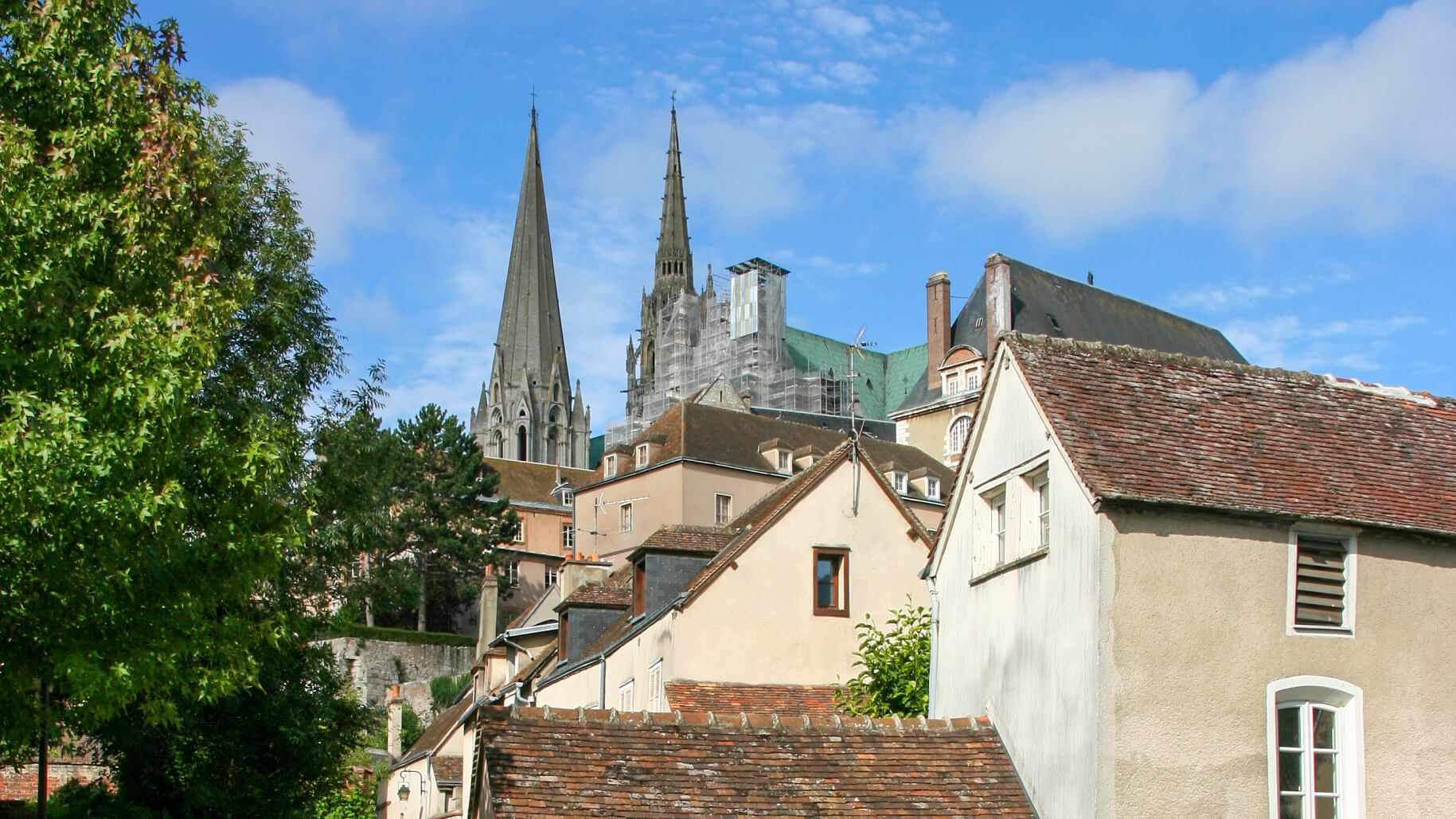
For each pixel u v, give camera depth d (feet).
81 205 60.18
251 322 98.37
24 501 52.26
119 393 55.62
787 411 366.63
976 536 67.31
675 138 595.06
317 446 102.47
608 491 268.62
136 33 68.74
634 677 105.60
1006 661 62.85
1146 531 56.75
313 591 101.14
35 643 55.83
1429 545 61.05
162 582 59.16
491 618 239.71
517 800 51.83
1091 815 54.44
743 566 101.30
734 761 56.59
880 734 60.49
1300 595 58.80
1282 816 57.21
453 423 315.37
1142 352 66.03
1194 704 55.77
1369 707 58.70
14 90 64.90
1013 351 63.87
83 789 101.35
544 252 579.48
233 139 102.37
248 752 100.22
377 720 124.47
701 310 481.87
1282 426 64.34
